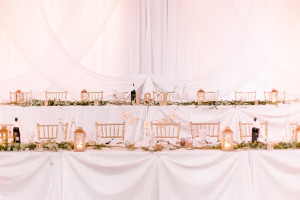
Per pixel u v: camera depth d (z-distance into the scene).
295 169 3.07
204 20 7.31
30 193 3.12
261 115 5.77
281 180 3.08
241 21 7.11
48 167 3.12
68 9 7.23
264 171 3.09
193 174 3.08
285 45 8.08
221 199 3.07
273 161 3.08
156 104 6.02
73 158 3.11
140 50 8.21
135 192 3.08
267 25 7.39
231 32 7.20
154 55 8.09
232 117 5.77
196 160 3.08
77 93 7.48
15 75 8.23
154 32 8.08
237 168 3.08
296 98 6.38
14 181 3.12
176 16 8.09
